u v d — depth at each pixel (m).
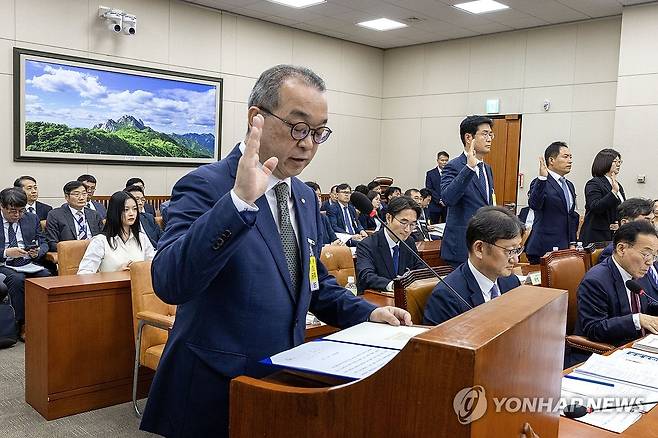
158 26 7.38
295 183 1.33
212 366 1.10
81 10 6.69
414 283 2.41
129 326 3.24
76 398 3.07
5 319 4.16
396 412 0.66
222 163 1.18
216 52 7.99
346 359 0.92
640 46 6.94
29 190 5.75
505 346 0.67
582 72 7.96
